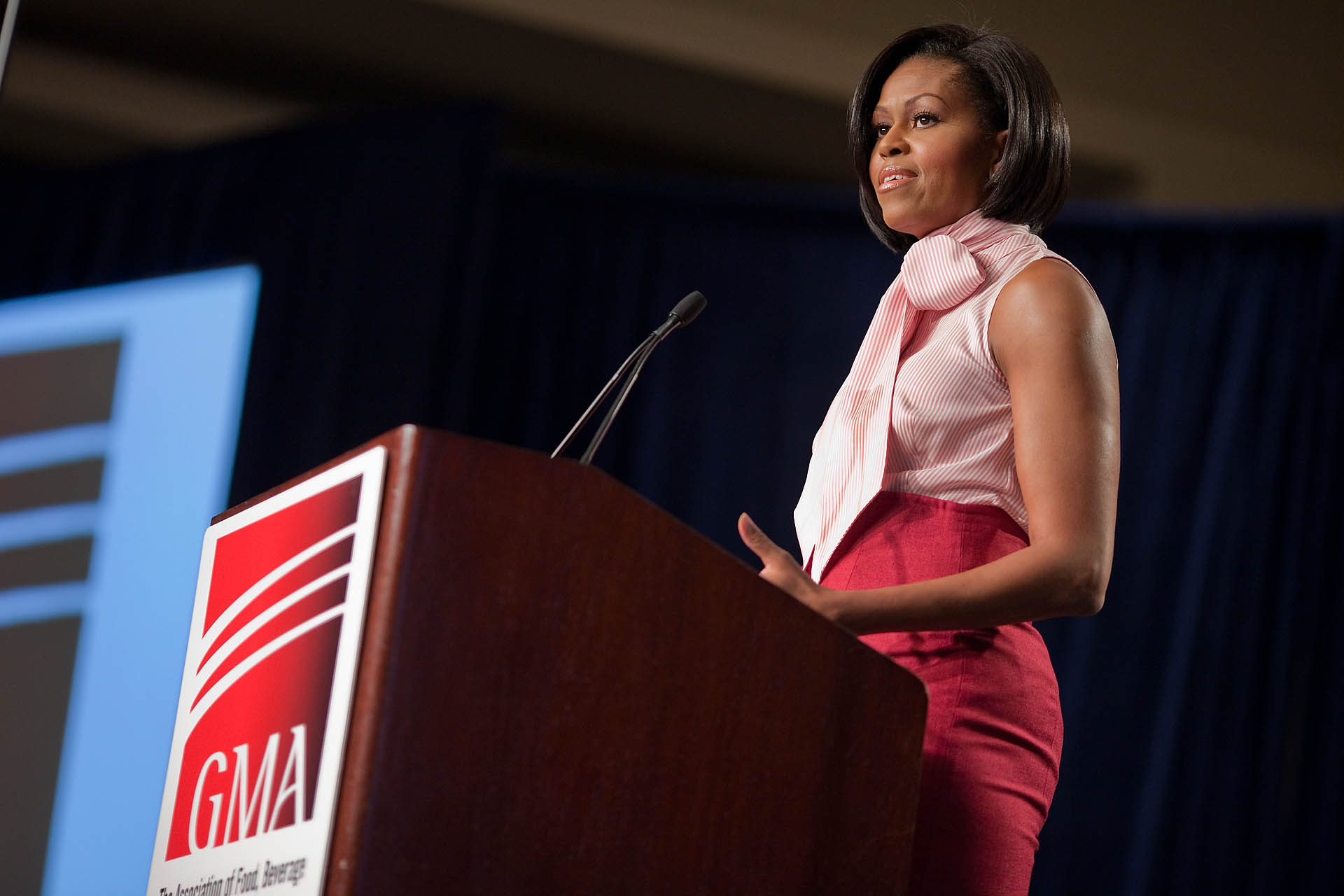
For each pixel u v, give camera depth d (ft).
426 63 37.19
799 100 36.06
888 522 10.73
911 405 10.98
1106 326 10.82
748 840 8.23
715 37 35.37
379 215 35.37
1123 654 31.65
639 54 35.17
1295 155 36.29
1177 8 36.73
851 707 8.64
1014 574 9.52
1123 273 34.30
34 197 39.37
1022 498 10.78
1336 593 31.07
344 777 7.43
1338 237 32.96
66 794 33.01
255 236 36.58
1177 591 31.86
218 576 9.50
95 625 34.19
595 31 34.91
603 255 37.60
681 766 8.13
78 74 39.11
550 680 7.85
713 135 38.47
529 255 37.81
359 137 36.19
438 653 7.60
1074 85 36.01
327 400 34.40
